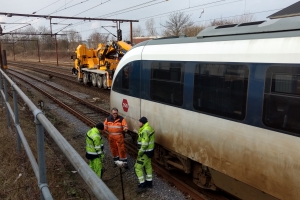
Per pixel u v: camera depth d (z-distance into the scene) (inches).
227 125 193.8
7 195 178.7
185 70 227.5
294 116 154.8
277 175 163.9
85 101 616.1
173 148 247.4
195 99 219.5
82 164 61.6
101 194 52.1
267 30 174.9
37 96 708.0
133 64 296.8
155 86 264.8
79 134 406.9
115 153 294.7
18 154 225.6
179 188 246.8
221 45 199.3
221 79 197.0
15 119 207.8
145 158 247.0
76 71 1069.1
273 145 165.6
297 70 153.2
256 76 173.9
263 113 170.6
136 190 248.8
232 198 229.3
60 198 204.8
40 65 1915.6
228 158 194.9
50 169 249.0
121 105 327.6
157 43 269.1
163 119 257.0
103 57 842.2
